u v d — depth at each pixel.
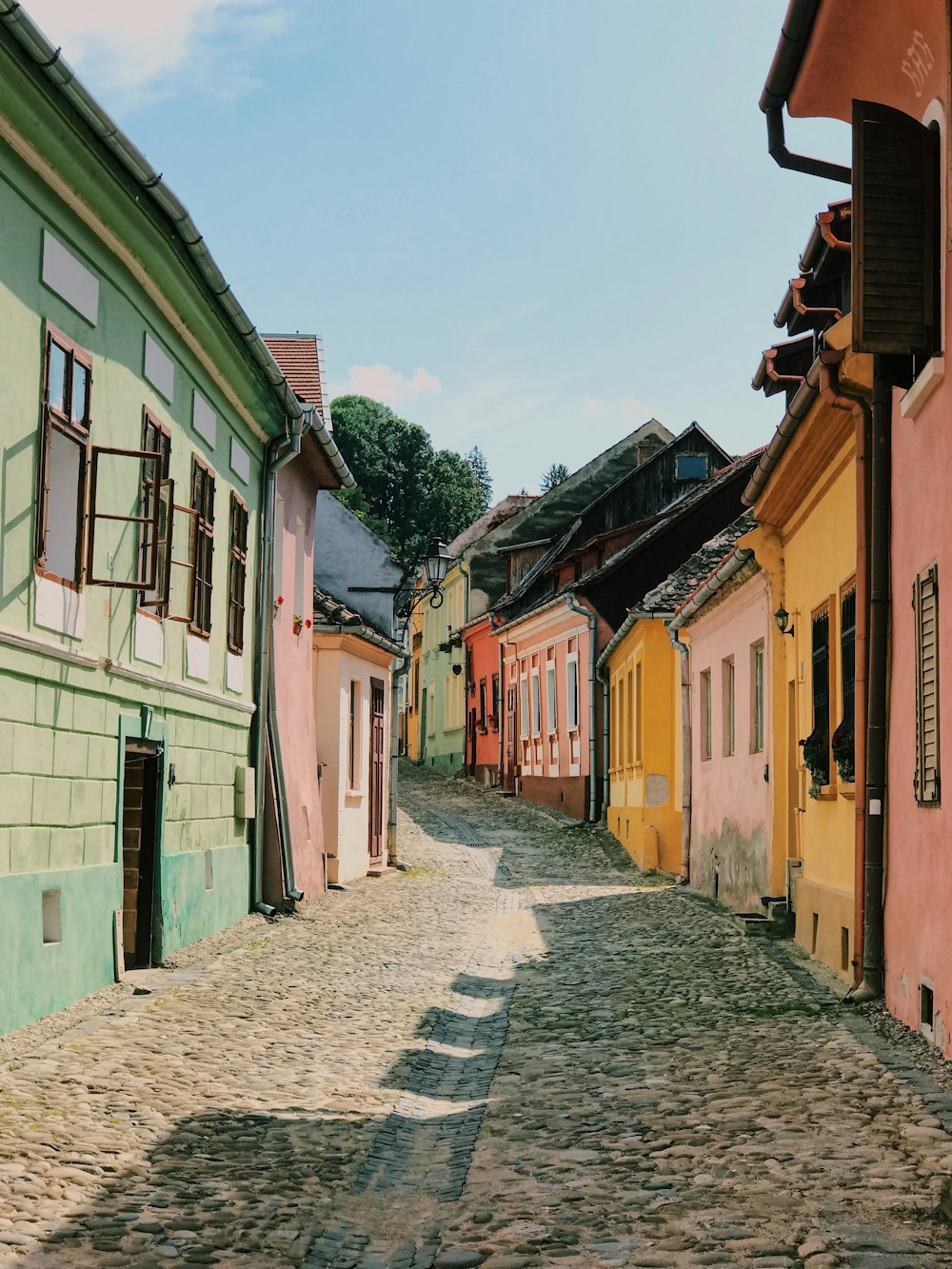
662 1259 5.00
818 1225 5.28
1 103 8.69
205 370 14.31
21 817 9.40
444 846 31.25
